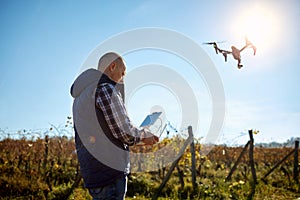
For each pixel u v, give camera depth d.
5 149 9.44
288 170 11.34
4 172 7.77
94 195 2.58
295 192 8.44
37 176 7.68
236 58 2.26
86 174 2.56
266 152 15.11
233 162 13.63
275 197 7.74
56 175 8.19
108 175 2.53
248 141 9.54
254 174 9.23
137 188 7.95
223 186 8.08
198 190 7.72
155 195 7.39
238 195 7.61
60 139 9.88
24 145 9.63
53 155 9.48
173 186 8.20
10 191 6.88
